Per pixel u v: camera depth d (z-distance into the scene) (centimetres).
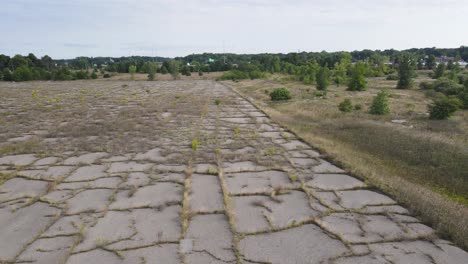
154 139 832
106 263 322
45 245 354
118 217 416
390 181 541
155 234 376
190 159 655
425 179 629
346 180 554
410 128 1047
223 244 358
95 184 527
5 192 496
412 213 430
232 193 495
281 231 387
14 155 692
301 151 738
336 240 368
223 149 744
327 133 1019
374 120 1244
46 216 419
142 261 326
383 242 363
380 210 439
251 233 381
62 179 548
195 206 448
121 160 656
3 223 402
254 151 732
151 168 606
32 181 542
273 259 332
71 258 330
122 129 948
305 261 329
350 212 435
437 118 1228
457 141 867
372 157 766
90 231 381
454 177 625
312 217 420
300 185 528
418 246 357
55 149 730
